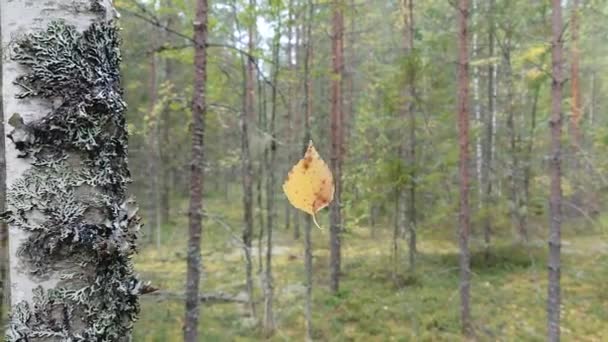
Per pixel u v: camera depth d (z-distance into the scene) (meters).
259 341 6.91
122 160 1.07
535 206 12.49
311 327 7.05
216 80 6.39
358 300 8.81
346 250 12.47
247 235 7.70
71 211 0.97
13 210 0.95
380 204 10.05
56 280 0.96
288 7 6.04
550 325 5.45
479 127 10.90
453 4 7.37
